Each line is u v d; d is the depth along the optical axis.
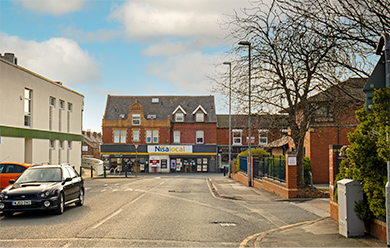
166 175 49.28
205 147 58.12
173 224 10.76
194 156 57.94
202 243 8.48
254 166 25.31
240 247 8.18
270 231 10.00
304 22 9.81
